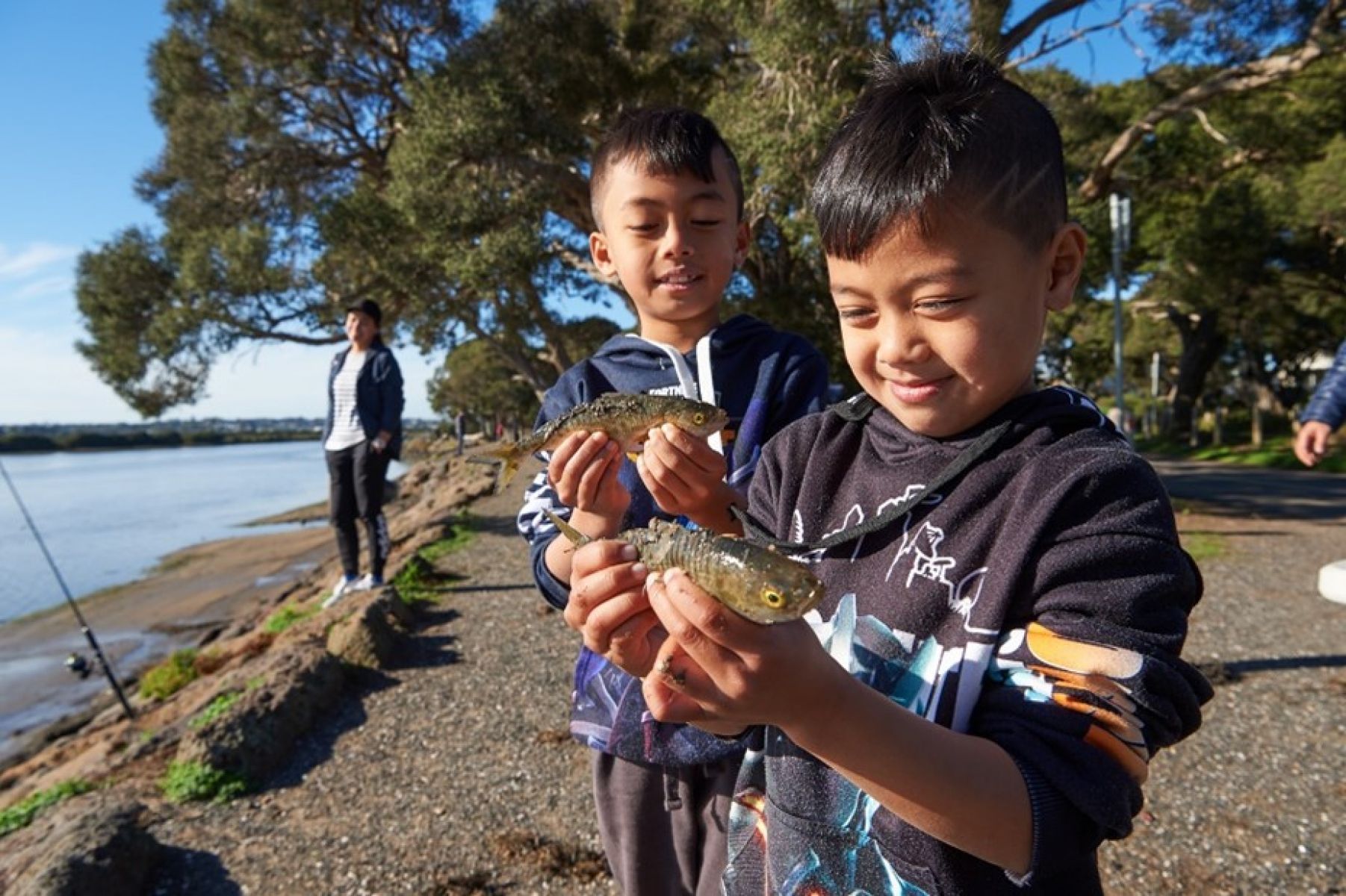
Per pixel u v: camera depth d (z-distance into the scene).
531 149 22.45
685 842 2.87
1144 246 38.00
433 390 96.25
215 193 28.09
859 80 17.23
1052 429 1.76
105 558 32.03
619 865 2.98
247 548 32.06
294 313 28.06
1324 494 20.92
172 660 11.21
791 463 2.26
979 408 1.74
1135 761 1.40
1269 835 4.50
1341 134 29.09
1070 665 1.46
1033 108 1.69
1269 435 42.09
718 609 1.29
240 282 25.67
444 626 9.22
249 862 4.73
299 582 19.84
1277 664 7.24
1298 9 21.61
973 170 1.52
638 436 2.80
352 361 10.63
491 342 27.06
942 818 1.37
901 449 1.98
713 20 24.30
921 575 1.77
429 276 23.39
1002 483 1.74
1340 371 4.91
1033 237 1.62
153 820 5.21
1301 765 5.29
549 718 6.58
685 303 3.16
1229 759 5.40
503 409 77.88
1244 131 29.88
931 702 1.66
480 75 22.41
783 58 17.75
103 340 30.27
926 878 1.65
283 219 28.25
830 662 1.36
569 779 5.54
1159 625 1.49
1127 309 46.94
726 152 3.29
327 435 10.84
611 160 3.20
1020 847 1.37
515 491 23.09
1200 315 43.28
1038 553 1.61
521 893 4.31
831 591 1.92
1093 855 1.74
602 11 27.06
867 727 1.35
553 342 27.16
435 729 6.46
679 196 3.06
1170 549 1.54
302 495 64.12
